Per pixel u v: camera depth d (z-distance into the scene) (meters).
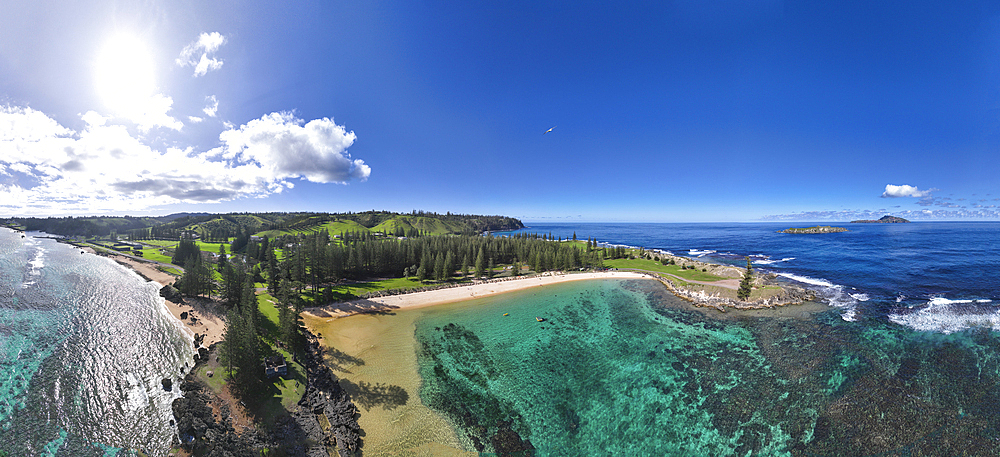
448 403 42.41
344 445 34.72
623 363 52.62
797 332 62.19
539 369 50.91
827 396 42.38
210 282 86.50
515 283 105.38
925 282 94.12
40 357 49.91
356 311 75.25
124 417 37.59
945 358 50.09
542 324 69.50
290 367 47.75
